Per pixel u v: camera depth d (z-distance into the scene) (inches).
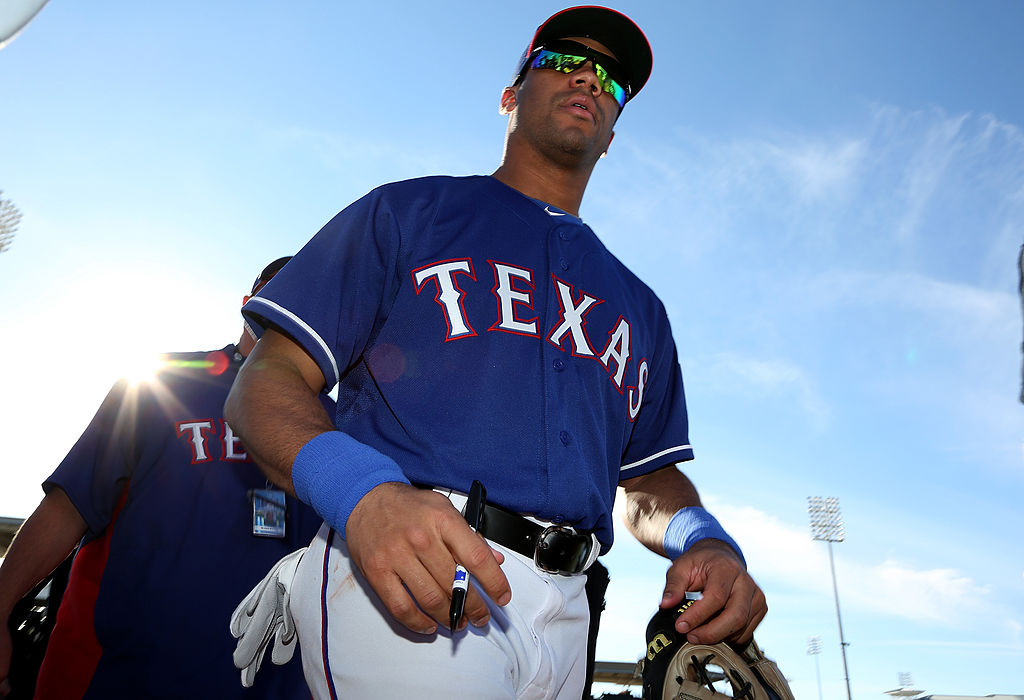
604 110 78.4
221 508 105.6
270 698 100.7
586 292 68.6
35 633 107.6
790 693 69.3
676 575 67.2
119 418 108.0
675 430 81.7
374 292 62.1
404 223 63.6
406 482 50.5
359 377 63.6
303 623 57.2
